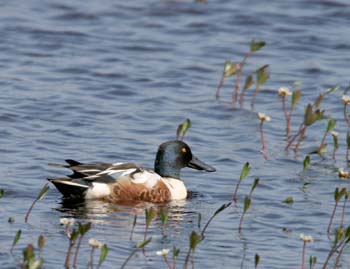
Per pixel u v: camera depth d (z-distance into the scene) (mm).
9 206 13609
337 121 18766
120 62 22359
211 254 12125
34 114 18359
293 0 27125
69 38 23750
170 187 14719
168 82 21109
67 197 14281
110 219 13375
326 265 11836
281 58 23203
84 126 17875
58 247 11977
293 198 14516
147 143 17141
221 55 23281
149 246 12250
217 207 14172
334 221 13539
